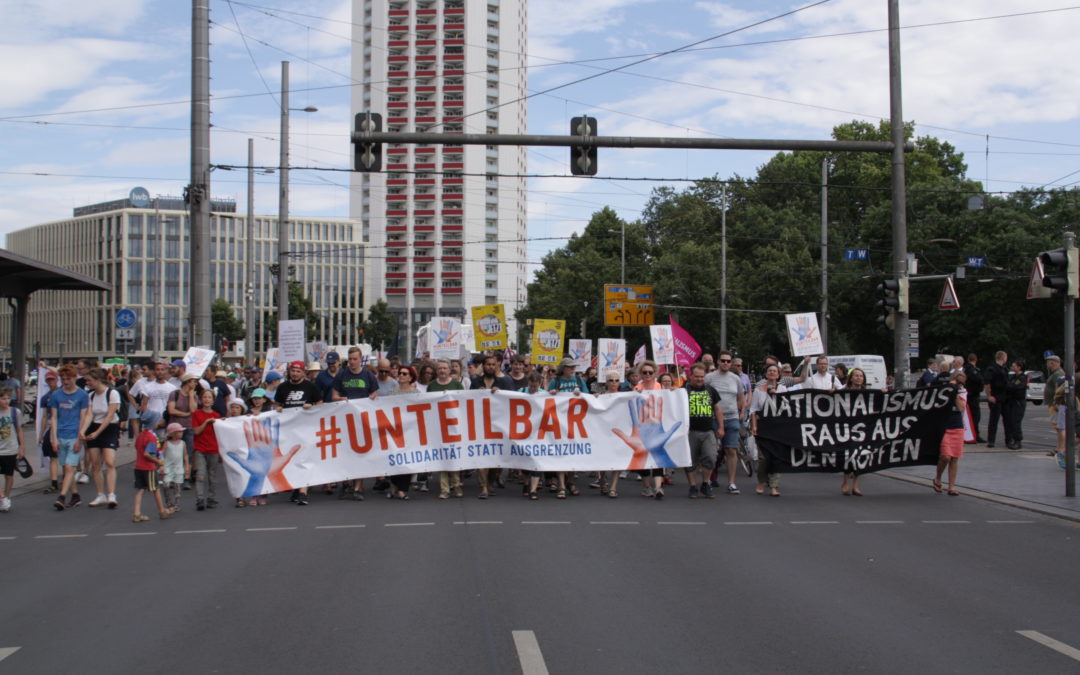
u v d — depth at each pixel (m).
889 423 14.33
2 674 5.77
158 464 12.09
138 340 117.44
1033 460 18.78
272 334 69.62
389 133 15.88
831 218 71.69
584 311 73.31
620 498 13.95
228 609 7.28
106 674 5.75
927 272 53.03
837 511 12.53
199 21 22.84
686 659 5.96
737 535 10.59
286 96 32.06
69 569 8.92
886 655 6.07
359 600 7.50
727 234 69.75
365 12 126.38
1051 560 9.20
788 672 5.72
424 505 13.19
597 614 7.05
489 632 6.57
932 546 9.93
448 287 126.81
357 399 14.23
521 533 10.70
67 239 127.12
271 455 13.48
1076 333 49.06
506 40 128.00
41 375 15.91
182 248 121.00
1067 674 5.72
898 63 18.09
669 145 16.34
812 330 21.25
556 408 14.09
